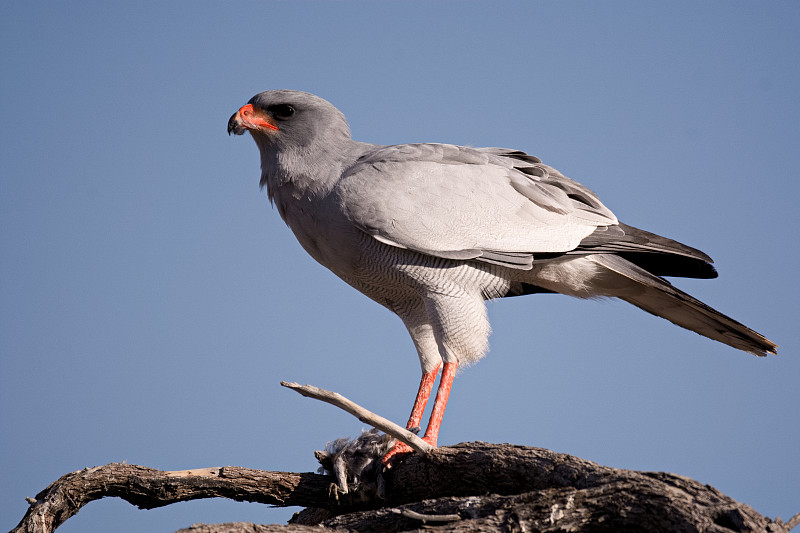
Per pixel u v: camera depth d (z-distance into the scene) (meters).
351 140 11.63
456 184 10.86
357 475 9.16
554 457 7.59
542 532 6.64
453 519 7.14
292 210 11.24
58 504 8.70
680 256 11.86
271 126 11.44
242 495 9.03
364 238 10.81
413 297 11.37
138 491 8.83
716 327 11.73
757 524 5.93
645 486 6.47
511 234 10.82
